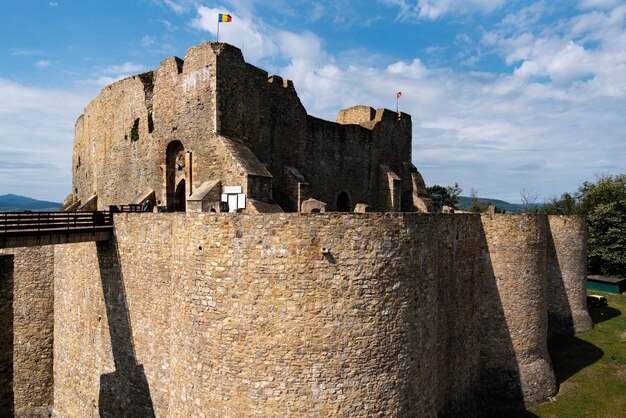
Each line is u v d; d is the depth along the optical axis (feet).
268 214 41.88
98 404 66.33
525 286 74.49
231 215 42.98
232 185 71.31
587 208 200.13
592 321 122.31
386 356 43.80
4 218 54.34
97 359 66.64
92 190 116.57
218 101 74.08
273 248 41.65
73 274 71.41
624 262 171.83
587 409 72.02
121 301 62.90
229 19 77.71
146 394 59.88
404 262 45.47
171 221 56.29
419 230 47.57
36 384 77.51
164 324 57.52
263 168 74.90
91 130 116.88
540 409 71.67
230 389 42.80
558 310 112.27
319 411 41.42
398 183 120.67
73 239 60.03
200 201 69.00
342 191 108.78
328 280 41.68
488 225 73.77
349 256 42.22
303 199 87.97
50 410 76.69
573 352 98.22
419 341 47.42
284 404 41.29
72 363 71.77
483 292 73.56
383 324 43.65
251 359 42.04
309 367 41.34
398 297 44.83
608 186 188.55
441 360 60.64
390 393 44.04
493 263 73.67
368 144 118.01
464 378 67.05
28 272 77.41
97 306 66.44
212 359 43.75
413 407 46.39
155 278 58.34
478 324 72.59
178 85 80.33
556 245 112.78
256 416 41.78
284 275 41.47
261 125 83.92
